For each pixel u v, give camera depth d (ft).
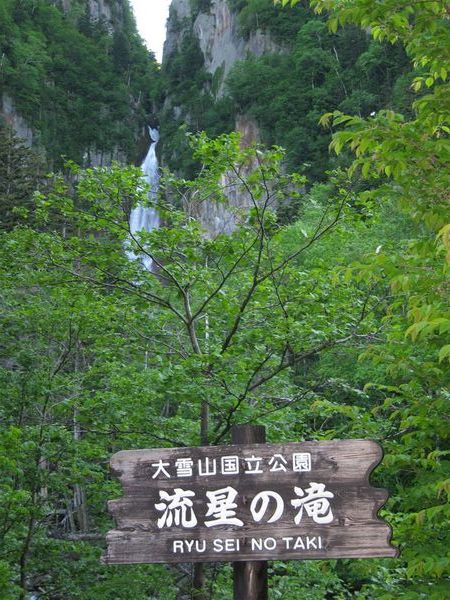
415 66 18.22
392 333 17.66
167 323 31.48
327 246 54.44
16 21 395.96
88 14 490.90
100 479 30.48
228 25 379.14
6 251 29.76
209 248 28.96
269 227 28.84
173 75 406.82
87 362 37.73
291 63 309.63
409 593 15.60
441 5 16.30
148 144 411.54
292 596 28.60
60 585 29.78
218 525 11.41
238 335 28.58
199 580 28.48
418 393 18.78
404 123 16.61
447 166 16.01
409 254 17.79
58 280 30.12
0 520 29.07
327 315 28.58
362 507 11.15
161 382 26.55
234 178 29.32
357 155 16.69
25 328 32.71
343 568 33.53
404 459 16.79
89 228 29.55
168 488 11.63
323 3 17.07
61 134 370.53
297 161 253.44
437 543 16.39
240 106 316.40
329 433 21.47
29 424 32.96
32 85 344.49
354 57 292.20
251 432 12.10
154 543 11.50
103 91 400.06
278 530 11.26
